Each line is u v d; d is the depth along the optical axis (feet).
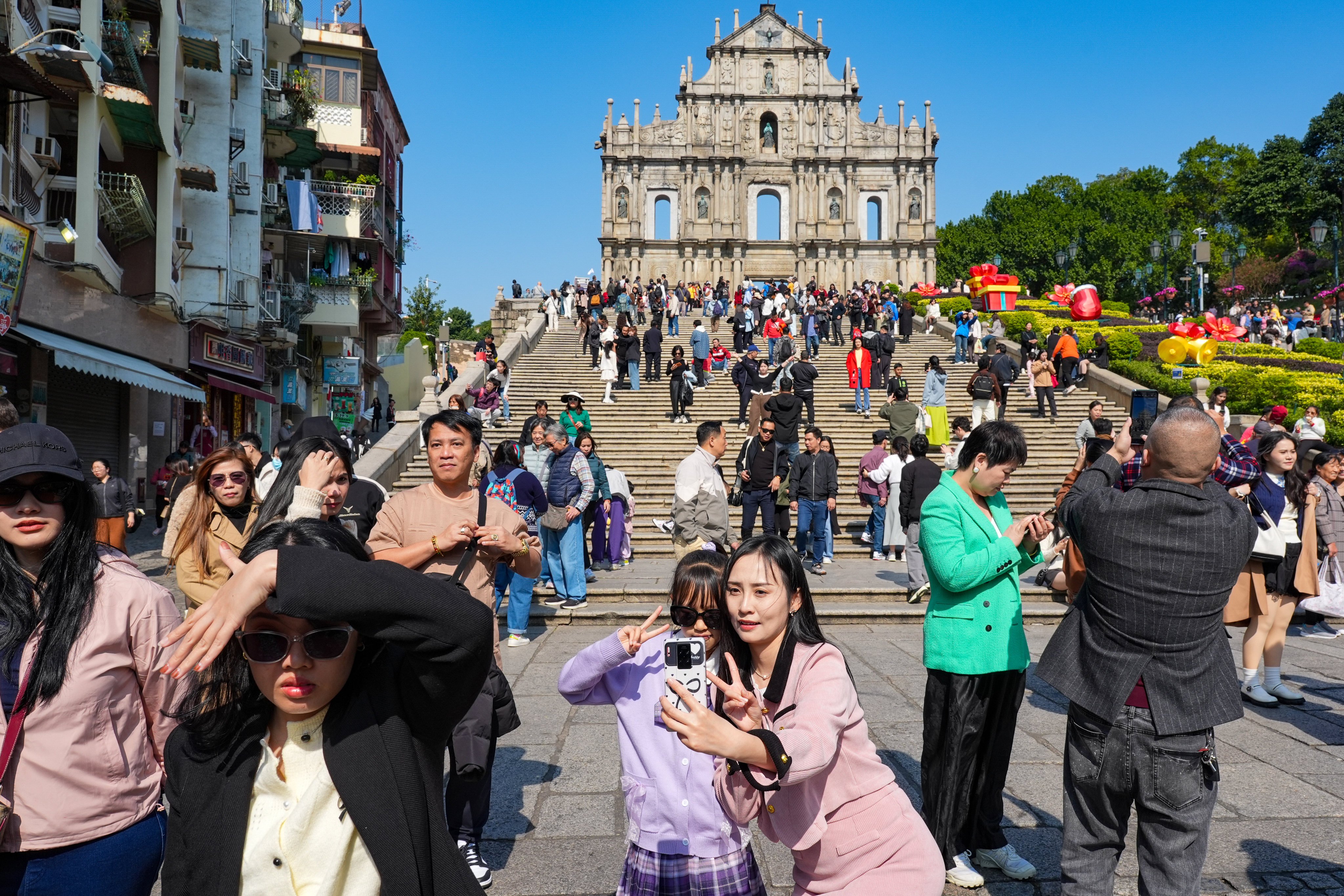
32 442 7.56
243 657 6.17
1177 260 226.99
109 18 53.57
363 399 132.46
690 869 8.53
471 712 12.47
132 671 7.95
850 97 194.80
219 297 68.85
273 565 5.59
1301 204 231.09
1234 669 9.64
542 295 137.39
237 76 75.05
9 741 7.34
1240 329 100.48
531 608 31.76
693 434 60.85
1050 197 250.98
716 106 194.80
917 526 32.04
